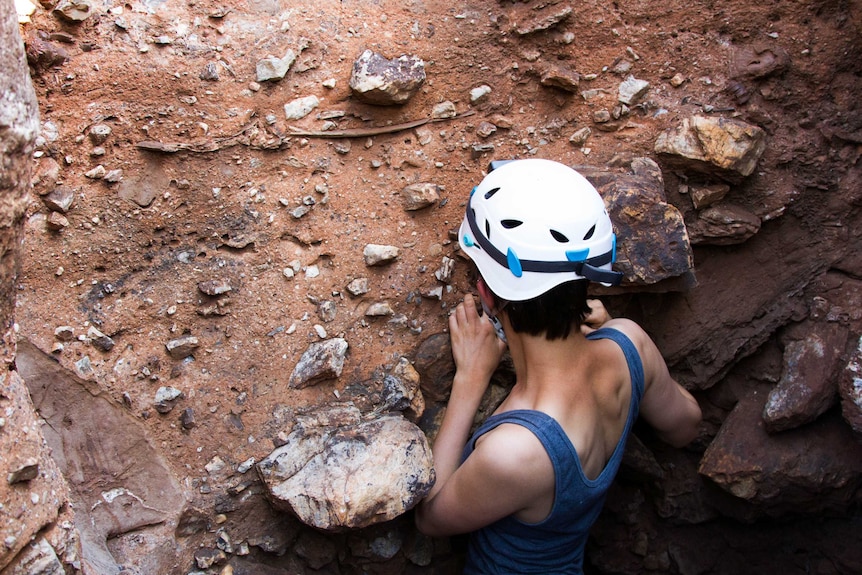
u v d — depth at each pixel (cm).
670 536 208
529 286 144
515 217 142
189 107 157
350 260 166
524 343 153
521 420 147
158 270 156
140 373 152
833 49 174
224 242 160
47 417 146
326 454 151
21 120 99
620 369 158
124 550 143
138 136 154
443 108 172
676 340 187
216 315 158
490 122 175
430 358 170
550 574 161
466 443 165
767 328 183
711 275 185
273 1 166
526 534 157
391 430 155
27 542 103
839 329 176
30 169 104
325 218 165
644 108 175
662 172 175
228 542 154
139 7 156
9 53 97
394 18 172
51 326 147
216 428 155
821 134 176
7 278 103
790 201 177
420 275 170
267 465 151
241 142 160
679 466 202
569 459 146
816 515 197
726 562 204
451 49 173
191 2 160
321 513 146
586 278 145
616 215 163
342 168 167
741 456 179
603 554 210
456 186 173
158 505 149
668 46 176
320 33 166
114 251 153
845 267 180
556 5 173
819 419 178
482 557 164
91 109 151
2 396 104
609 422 159
